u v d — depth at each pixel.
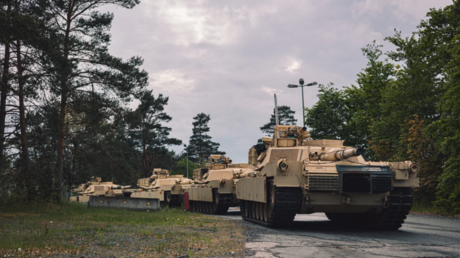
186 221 18.70
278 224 16.22
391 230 15.68
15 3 21.50
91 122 28.52
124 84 28.34
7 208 22.19
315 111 42.19
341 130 41.50
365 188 14.79
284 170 15.17
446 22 28.14
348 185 14.74
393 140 31.22
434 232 14.88
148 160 69.31
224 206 27.91
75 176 29.73
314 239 12.71
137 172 68.75
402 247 11.05
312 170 14.88
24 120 22.84
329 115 41.53
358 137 41.22
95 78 28.06
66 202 29.05
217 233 14.05
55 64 22.64
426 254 9.93
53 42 22.30
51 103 23.53
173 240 11.84
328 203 15.29
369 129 35.66
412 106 30.22
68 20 28.11
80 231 13.48
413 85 30.31
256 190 18.31
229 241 12.02
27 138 23.38
